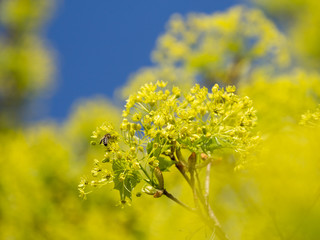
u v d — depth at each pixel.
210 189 4.00
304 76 4.59
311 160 3.45
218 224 2.44
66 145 6.82
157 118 2.54
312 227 3.25
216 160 2.63
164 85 2.74
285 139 3.60
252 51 6.72
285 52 6.77
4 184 5.59
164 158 2.58
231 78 6.55
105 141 2.59
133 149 2.54
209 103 2.64
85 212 5.50
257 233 3.57
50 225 5.39
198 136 2.52
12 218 5.49
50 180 5.73
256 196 3.77
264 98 4.34
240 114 2.69
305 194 3.39
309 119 3.22
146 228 5.20
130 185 2.56
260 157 2.81
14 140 6.17
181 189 4.50
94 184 2.59
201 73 6.59
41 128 6.84
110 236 5.30
